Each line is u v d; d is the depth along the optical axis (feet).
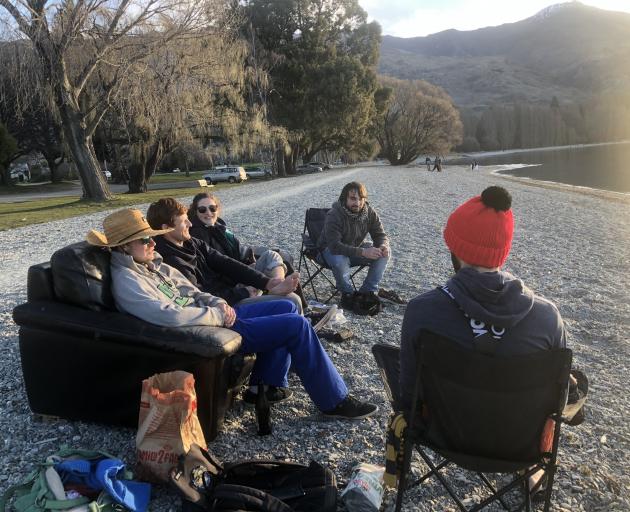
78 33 70.28
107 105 76.23
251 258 17.15
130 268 10.61
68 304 10.11
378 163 303.07
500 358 6.88
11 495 8.50
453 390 7.13
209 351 9.40
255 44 145.48
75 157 77.56
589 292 22.61
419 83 303.89
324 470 8.94
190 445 8.84
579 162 263.49
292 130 156.15
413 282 23.65
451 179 134.51
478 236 7.27
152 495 8.90
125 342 9.65
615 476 9.83
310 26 160.66
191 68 83.97
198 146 113.39
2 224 51.39
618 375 14.42
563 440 11.04
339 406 11.33
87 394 10.32
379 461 10.12
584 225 46.65
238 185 122.62
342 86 152.97
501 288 7.30
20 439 10.41
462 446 7.34
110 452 10.05
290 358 11.64
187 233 13.38
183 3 74.18
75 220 54.13
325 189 85.51
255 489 8.18
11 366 13.79
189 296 11.41
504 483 9.59
